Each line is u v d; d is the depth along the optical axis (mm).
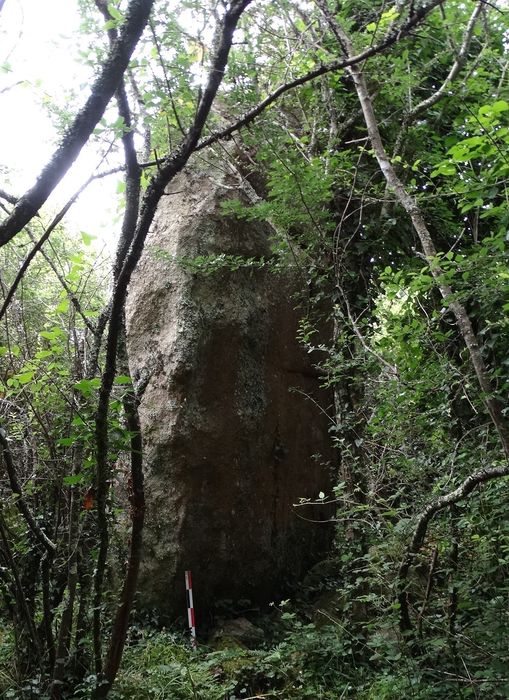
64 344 3689
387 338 4566
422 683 3920
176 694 4379
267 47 4840
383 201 5117
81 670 3949
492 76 4691
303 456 6727
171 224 6195
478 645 3982
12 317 4293
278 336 6527
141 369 5938
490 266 3584
